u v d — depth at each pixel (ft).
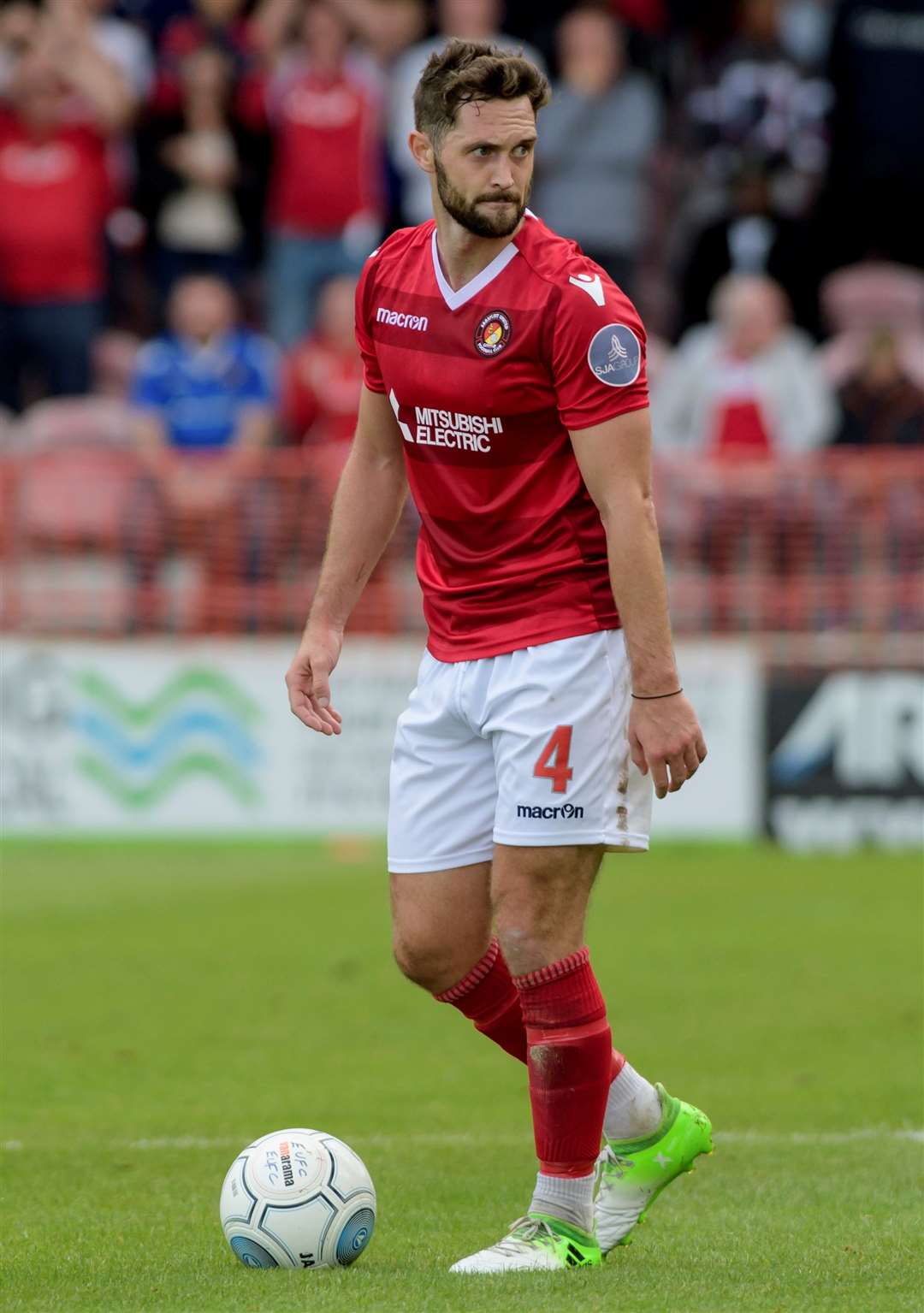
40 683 148.36
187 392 163.63
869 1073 80.23
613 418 47.44
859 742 147.13
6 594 150.00
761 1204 58.44
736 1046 85.71
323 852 146.72
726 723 147.74
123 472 150.30
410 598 148.46
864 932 114.52
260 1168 49.34
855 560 147.23
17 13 181.68
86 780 148.87
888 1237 52.85
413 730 51.67
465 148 46.65
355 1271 48.21
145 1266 50.01
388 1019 93.56
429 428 49.88
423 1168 64.49
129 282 188.85
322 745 148.36
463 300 48.60
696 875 136.05
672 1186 61.62
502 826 49.39
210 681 148.46
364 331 51.60
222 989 100.42
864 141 186.19
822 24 206.18
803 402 162.71
